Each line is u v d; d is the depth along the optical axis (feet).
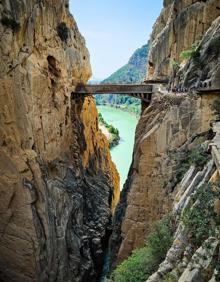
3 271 72.08
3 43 66.59
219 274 24.81
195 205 33.83
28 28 75.36
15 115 69.46
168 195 65.31
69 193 87.51
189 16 97.04
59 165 88.43
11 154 68.90
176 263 34.04
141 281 46.32
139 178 72.23
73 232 84.28
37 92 77.66
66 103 97.40
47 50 85.30
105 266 94.99
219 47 67.10
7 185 68.49
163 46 110.11
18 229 70.03
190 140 66.28
